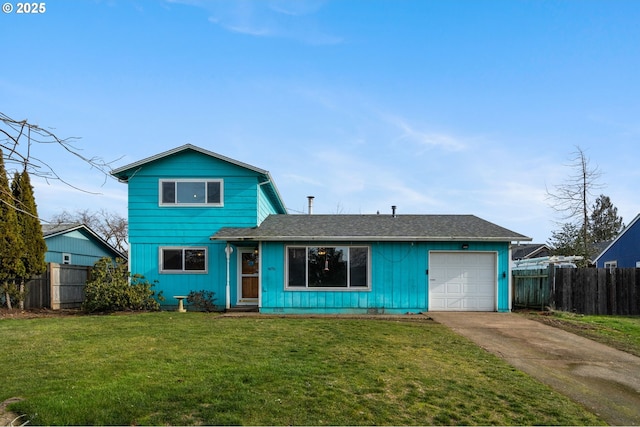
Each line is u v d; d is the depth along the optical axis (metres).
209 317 12.91
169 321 11.88
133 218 15.93
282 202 20.30
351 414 5.10
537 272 15.52
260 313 14.16
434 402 5.58
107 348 8.21
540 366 7.64
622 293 14.59
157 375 6.34
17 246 14.51
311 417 4.97
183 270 15.81
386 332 10.30
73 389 5.67
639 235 23.66
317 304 14.45
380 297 14.45
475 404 5.57
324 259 14.57
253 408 5.14
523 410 5.44
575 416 5.32
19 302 15.05
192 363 7.06
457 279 14.59
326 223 16.25
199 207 15.96
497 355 8.30
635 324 12.30
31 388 5.73
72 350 8.04
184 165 16.08
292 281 14.53
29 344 8.61
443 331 10.65
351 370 6.82
